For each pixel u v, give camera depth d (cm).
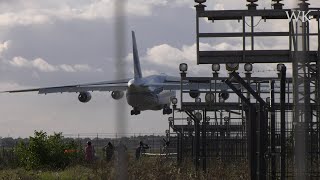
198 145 10712
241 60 7938
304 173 5634
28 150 15575
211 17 7956
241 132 11900
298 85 6003
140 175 8719
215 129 12900
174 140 17412
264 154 6900
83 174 11231
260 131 6944
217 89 12762
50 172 13312
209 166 10556
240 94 7306
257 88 9981
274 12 7750
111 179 8819
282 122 6397
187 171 9738
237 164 10156
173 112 15112
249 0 7781
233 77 7494
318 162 6962
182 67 11756
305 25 6900
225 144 11812
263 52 7881
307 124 6706
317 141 7031
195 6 7912
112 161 11856
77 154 16300
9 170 13862
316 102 7606
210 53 7962
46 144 15625
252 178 7269
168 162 12762
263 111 6962
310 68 7731
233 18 8050
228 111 12738
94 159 15638
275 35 7856
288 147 7362
